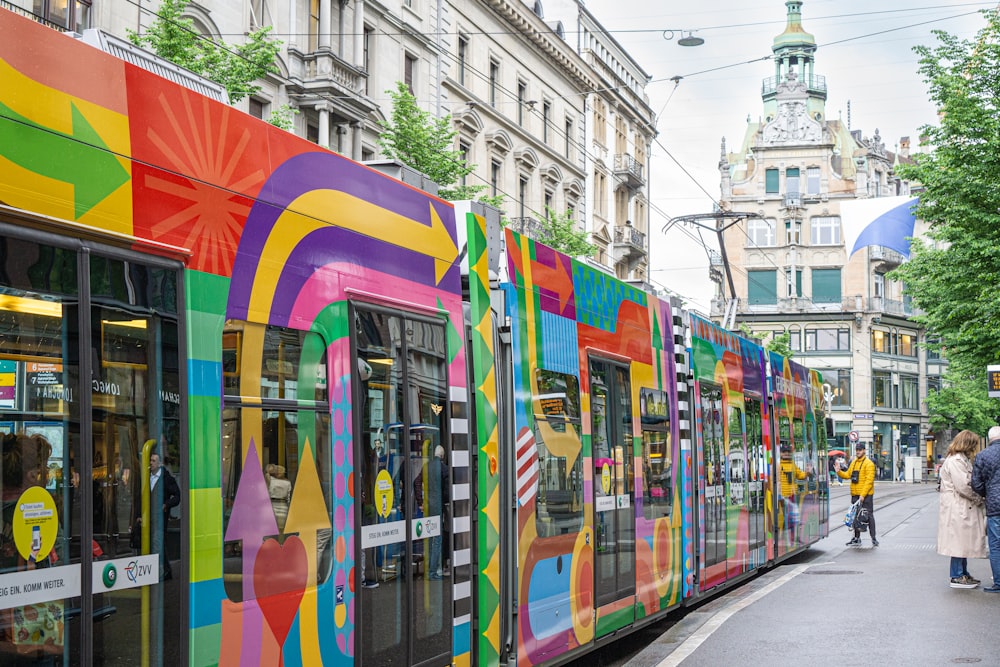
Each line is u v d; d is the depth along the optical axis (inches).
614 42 2144.4
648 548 417.7
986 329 1015.6
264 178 203.0
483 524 284.8
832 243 2962.6
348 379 225.6
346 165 234.4
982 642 389.4
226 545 183.5
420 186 278.4
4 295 145.0
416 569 250.1
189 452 176.1
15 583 142.3
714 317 3004.4
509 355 304.5
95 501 156.3
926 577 589.9
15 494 143.3
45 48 156.0
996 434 523.2
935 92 997.2
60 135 156.8
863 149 2992.1
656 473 435.2
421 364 259.3
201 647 175.8
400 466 245.3
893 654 369.1
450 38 1435.8
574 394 353.4
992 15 975.6
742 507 581.9
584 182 1910.7
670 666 359.6
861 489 850.8
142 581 163.9
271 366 200.1
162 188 175.6
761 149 3002.0
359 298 232.5
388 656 235.0
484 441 287.6
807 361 2942.9
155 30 704.4
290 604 200.1
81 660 151.8
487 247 302.4
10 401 143.9
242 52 765.9
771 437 668.7
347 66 1125.1
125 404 163.6
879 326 2970.0
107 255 163.0
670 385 466.0
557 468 333.7
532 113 1702.8
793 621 444.5
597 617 359.9
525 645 302.8
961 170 987.9
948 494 541.3
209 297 184.4
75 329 155.7
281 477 200.4
